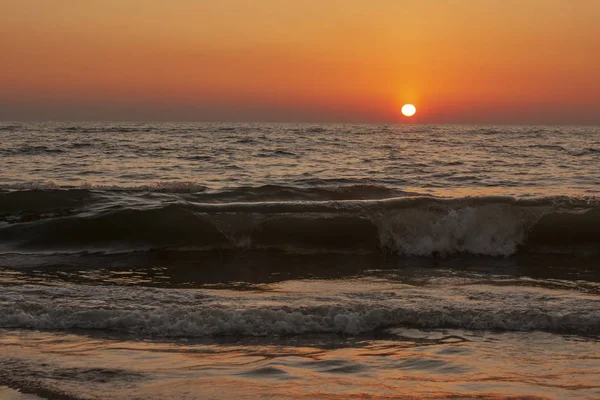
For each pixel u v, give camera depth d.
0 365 5.35
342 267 10.20
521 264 10.62
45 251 10.96
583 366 5.53
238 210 12.06
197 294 7.61
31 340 6.06
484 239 11.73
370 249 11.51
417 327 6.62
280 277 9.35
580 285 8.90
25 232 11.61
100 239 11.50
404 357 5.74
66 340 6.09
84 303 7.00
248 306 6.97
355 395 4.79
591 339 6.28
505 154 37.84
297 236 11.66
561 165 29.48
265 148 40.94
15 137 52.00
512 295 7.72
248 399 4.70
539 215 12.04
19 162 26.92
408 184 20.97
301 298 7.57
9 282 8.71
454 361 5.63
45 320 6.54
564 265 10.55
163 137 57.53
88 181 20.52
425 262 10.76
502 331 6.52
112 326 6.48
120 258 10.59
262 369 5.36
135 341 6.11
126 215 11.95
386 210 11.93
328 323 6.62
